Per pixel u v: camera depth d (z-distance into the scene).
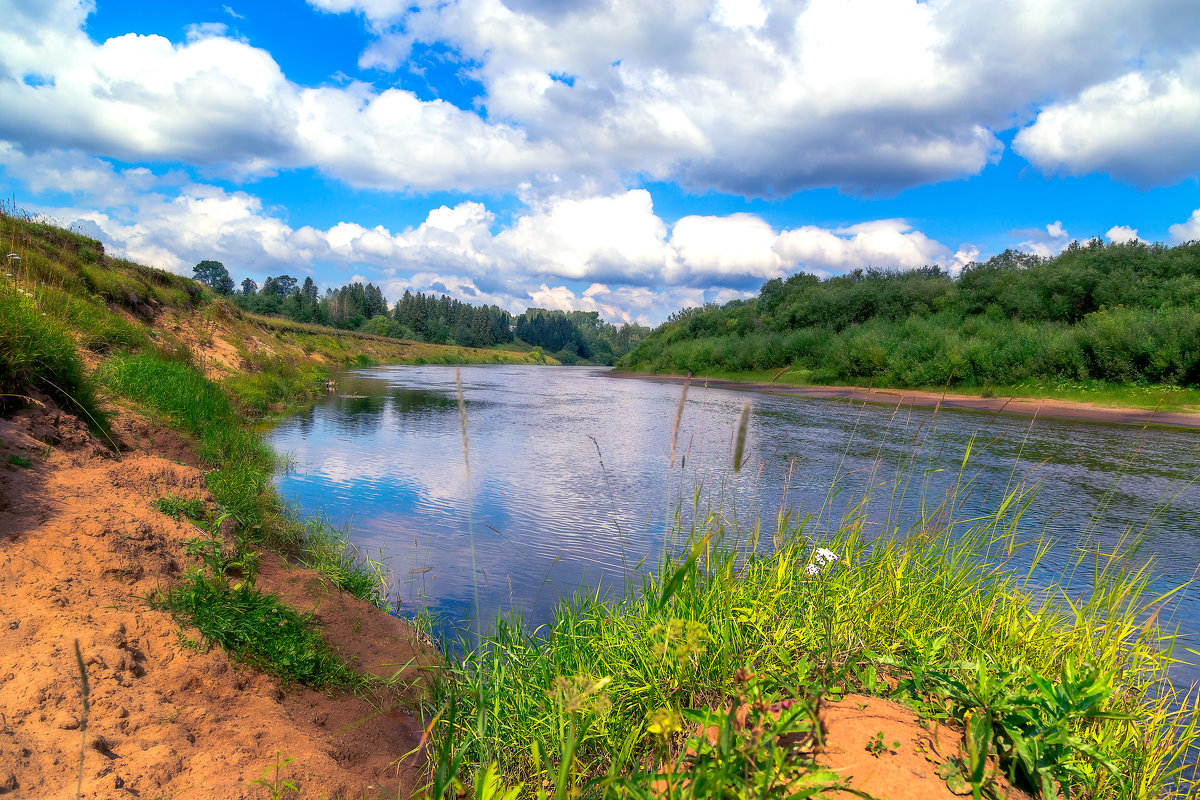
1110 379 26.19
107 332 12.07
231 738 2.92
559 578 6.09
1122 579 3.62
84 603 3.46
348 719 3.62
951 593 3.59
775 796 1.60
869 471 11.52
